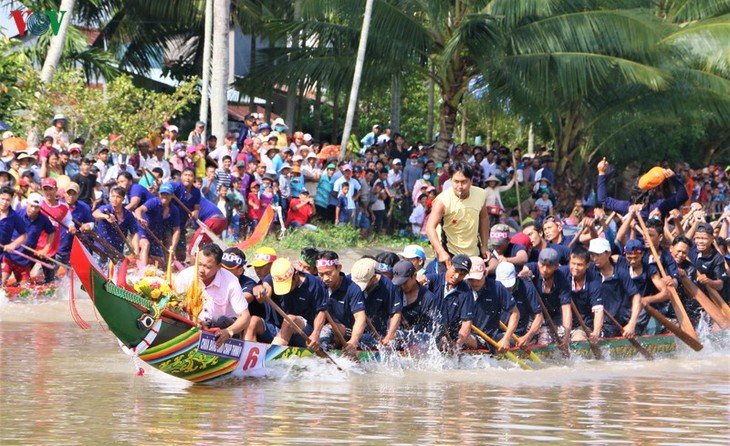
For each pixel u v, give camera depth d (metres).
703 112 39.88
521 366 15.86
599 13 34.91
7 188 21.84
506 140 60.97
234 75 42.47
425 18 36.81
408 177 34.59
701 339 19.06
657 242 19.06
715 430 10.90
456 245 16.44
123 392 12.59
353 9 34.50
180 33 42.38
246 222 28.61
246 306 13.78
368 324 15.05
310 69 36.16
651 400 12.88
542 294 17.06
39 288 21.83
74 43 36.62
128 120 29.70
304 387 13.38
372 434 10.34
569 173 40.69
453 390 13.43
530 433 10.56
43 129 29.06
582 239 19.72
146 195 23.56
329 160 31.97
